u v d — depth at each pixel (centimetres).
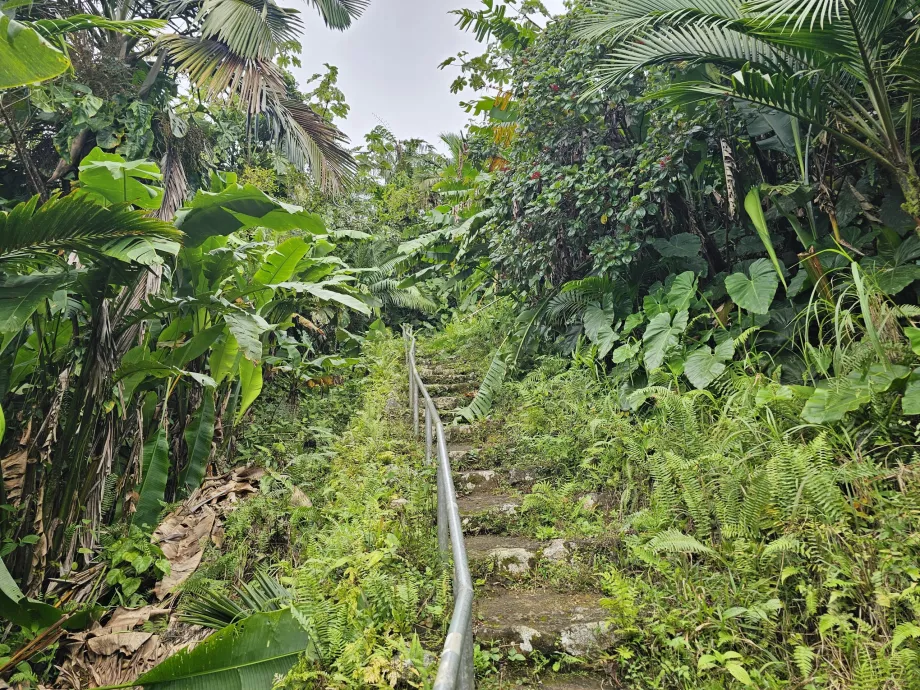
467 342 996
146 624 355
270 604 319
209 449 535
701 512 312
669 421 400
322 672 248
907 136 374
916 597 228
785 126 454
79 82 756
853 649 224
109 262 404
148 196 428
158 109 813
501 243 679
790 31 357
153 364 451
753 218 437
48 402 444
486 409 634
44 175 826
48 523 405
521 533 402
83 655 338
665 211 543
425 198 1563
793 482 289
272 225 495
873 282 387
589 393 527
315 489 507
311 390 823
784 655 244
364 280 1280
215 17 748
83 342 472
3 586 322
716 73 478
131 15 842
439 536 321
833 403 323
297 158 834
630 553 330
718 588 280
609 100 555
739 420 357
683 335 480
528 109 602
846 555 261
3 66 286
